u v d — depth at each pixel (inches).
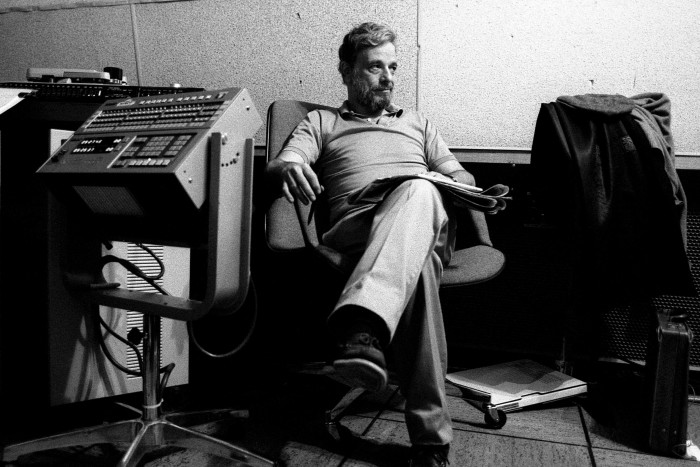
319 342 75.4
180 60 79.4
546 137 60.1
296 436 51.6
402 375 45.3
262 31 76.4
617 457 47.7
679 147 66.0
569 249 61.0
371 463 46.2
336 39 74.2
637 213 54.7
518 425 54.6
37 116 53.1
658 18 65.2
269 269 76.8
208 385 65.7
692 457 47.6
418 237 42.7
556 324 70.2
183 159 37.2
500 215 70.2
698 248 65.6
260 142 77.9
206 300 39.5
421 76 72.2
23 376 51.3
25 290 50.4
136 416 54.9
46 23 83.2
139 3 79.5
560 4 67.7
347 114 63.3
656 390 48.3
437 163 63.2
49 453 47.5
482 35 70.0
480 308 73.0
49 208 48.6
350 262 49.9
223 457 44.6
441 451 43.8
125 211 44.6
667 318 50.6
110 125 44.7
